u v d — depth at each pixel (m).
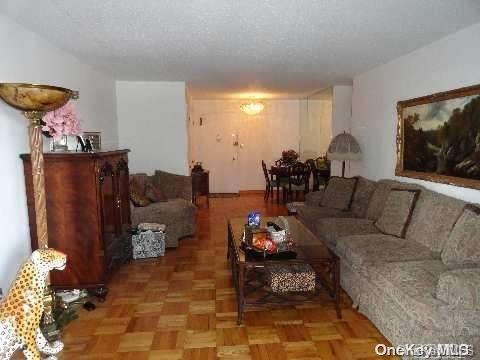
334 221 3.52
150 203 4.52
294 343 2.21
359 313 2.61
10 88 1.89
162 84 5.12
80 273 2.74
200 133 8.10
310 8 2.28
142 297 2.88
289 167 6.86
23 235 2.57
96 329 2.39
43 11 2.29
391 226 3.08
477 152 2.60
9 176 2.41
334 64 3.99
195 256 3.91
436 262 2.34
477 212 2.27
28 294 1.86
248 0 2.14
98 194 2.69
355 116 4.79
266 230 2.87
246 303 2.47
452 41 2.84
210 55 3.50
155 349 2.16
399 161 3.64
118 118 5.11
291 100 8.09
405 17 2.46
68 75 3.41
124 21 2.49
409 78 3.48
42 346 1.96
